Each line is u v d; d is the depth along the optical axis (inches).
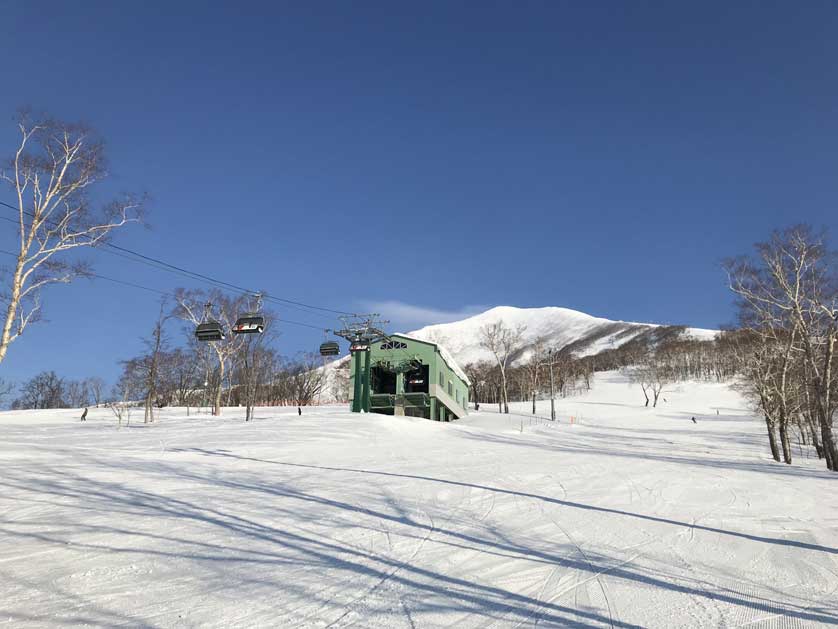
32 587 307.0
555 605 299.1
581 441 1743.4
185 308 2176.4
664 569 370.9
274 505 519.5
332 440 1099.3
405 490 612.4
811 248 1293.1
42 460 722.8
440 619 275.3
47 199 987.9
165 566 348.2
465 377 2972.4
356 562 365.1
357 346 1811.0
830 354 1274.6
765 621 284.0
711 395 4709.6
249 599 296.5
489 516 508.1
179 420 1673.2
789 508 601.6
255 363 2247.8
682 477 802.8
